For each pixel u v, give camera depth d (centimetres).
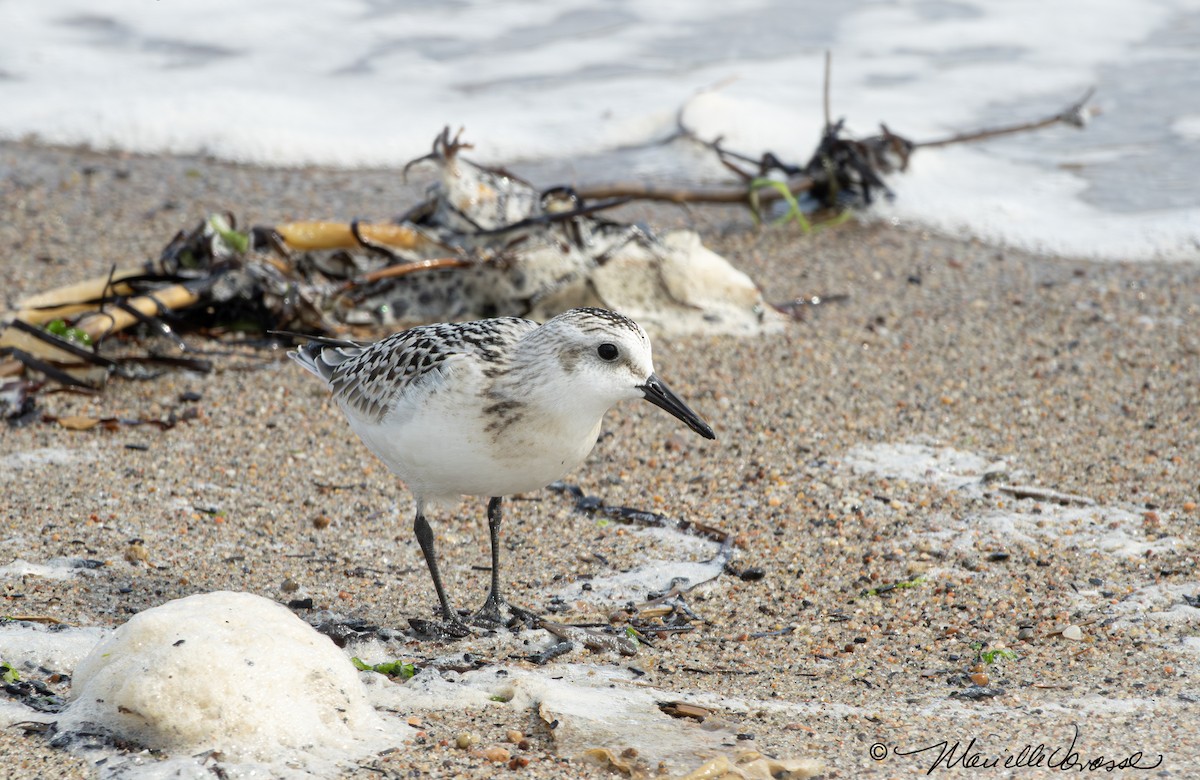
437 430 830
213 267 1352
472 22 2362
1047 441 1198
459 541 1032
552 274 1379
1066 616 898
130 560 939
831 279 1559
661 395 840
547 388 816
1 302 1398
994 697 788
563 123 1967
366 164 1862
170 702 676
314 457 1149
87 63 2136
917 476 1127
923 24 2320
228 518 1032
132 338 1351
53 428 1166
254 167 1845
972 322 1455
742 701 782
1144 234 1662
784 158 1850
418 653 839
